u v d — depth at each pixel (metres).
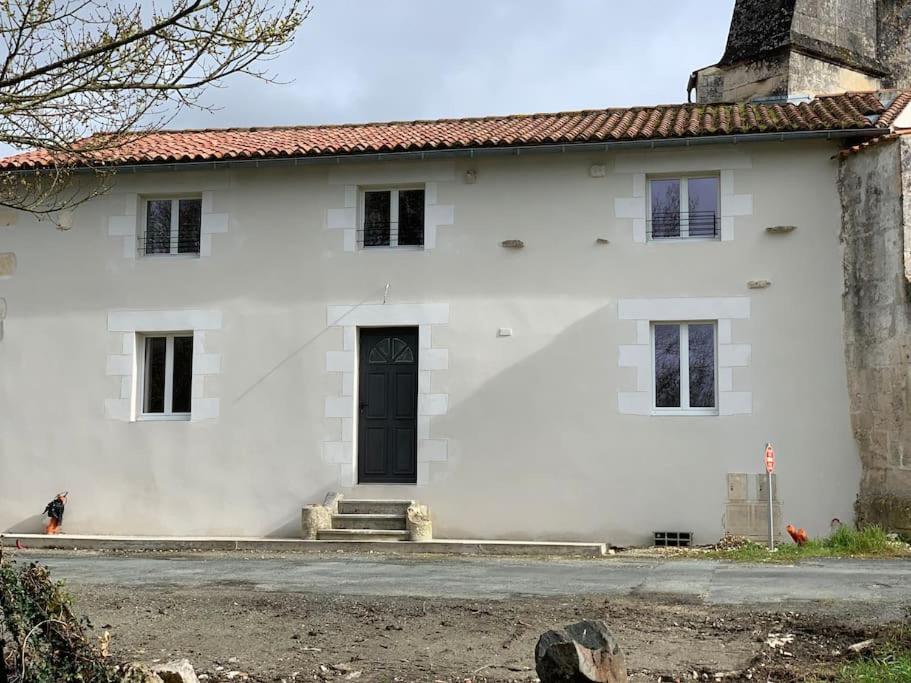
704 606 8.02
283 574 10.23
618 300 13.36
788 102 15.88
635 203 13.45
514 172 13.80
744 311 13.06
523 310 13.58
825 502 12.64
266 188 14.37
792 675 5.81
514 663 6.26
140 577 10.05
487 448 13.47
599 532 13.09
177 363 14.59
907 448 11.84
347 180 14.18
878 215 12.43
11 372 14.67
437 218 13.91
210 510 14.04
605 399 13.27
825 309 12.89
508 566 10.91
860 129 12.61
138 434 14.30
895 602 7.99
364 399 14.08
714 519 12.85
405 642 6.83
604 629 5.13
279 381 14.06
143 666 5.18
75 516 14.30
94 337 14.54
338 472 13.80
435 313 13.77
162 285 14.45
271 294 14.20
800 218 13.07
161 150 14.65
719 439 12.95
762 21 18.73
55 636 4.88
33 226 14.82
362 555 12.27
